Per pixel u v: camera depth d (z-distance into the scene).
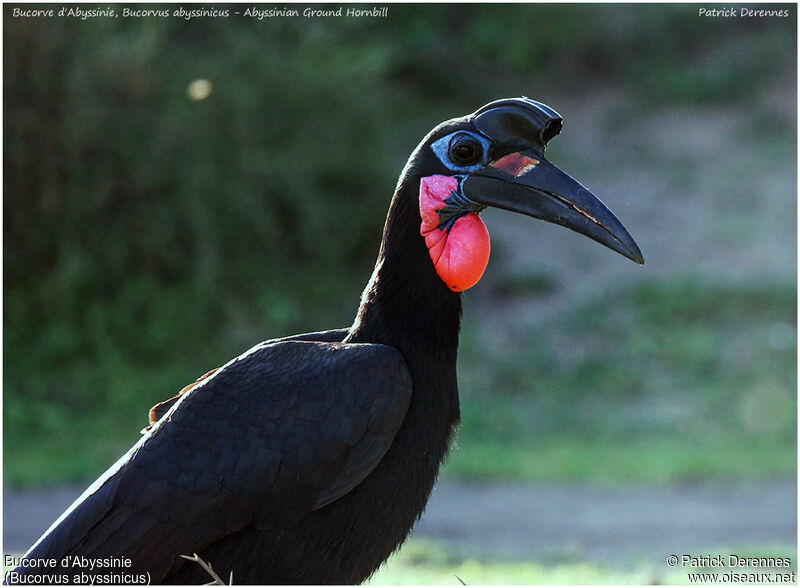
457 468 20.59
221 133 27.45
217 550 7.55
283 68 28.28
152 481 7.40
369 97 29.61
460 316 8.08
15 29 25.36
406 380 7.70
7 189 25.98
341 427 7.50
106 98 26.27
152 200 27.00
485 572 13.84
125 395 24.34
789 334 26.89
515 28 38.00
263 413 7.51
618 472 20.36
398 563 14.55
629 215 32.34
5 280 26.30
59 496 18.92
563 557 15.09
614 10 38.53
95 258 26.73
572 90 37.94
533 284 29.73
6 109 25.58
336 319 27.84
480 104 36.09
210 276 27.06
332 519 7.60
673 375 25.72
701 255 30.53
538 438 22.86
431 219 7.98
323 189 29.47
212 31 28.72
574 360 26.67
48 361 25.34
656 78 38.16
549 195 7.95
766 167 33.84
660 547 15.88
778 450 21.52
